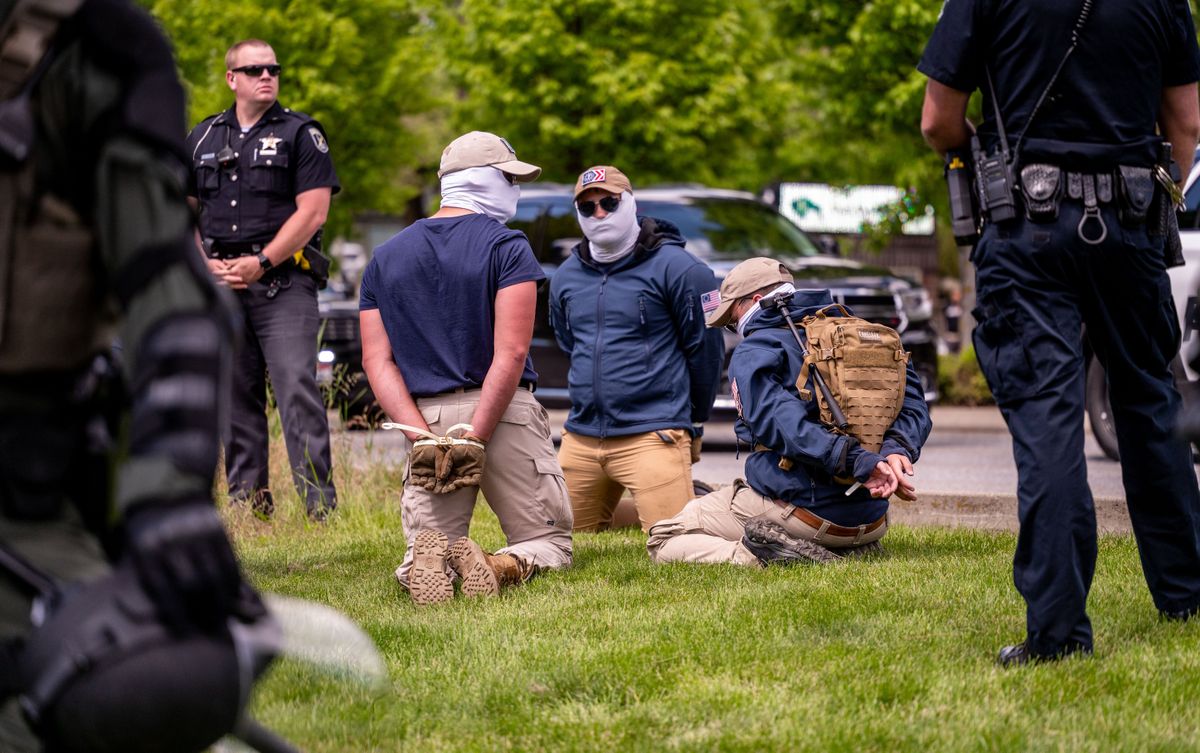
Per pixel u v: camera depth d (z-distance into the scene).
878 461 14.05
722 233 30.45
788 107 50.78
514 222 30.95
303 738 5.12
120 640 4.07
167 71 4.50
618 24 49.44
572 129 48.94
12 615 4.56
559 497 15.02
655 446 17.69
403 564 14.61
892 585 13.64
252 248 19.38
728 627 11.87
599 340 17.81
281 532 19.33
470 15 49.97
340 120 57.66
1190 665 10.10
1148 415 10.83
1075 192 9.94
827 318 14.84
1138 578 13.53
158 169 4.37
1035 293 10.04
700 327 17.58
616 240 17.64
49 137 4.49
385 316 14.48
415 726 9.09
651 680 10.20
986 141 10.32
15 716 4.50
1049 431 10.02
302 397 19.61
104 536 4.78
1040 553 10.16
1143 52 10.05
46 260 4.54
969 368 40.12
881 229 46.81
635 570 15.24
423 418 14.37
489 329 14.33
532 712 9.56
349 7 57.19
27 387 4.65
